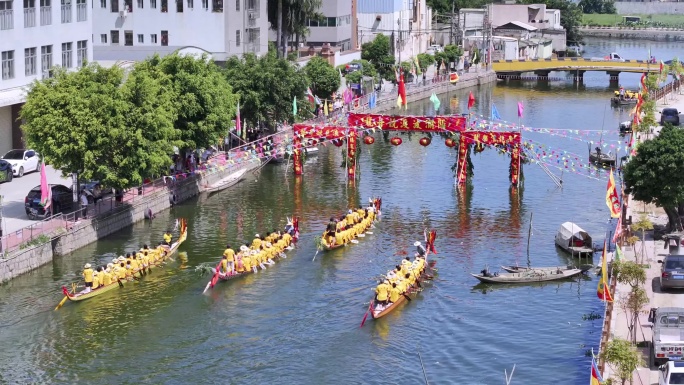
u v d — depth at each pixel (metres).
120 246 83.94
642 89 148.00
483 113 160.00
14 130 106.06
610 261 74.88
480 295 74.56
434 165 120.12
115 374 61.22
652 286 68.44
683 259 67.88
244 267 78.38
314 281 77.31
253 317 70.12
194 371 61.69
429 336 67.12
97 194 91.38
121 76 88.44
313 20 178.25
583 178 111.56
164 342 65.88
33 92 86.44
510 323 69.25
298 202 101.06
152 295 74.12
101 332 67.31
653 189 80.19
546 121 151.88
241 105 119.25
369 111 154.50
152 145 86.88
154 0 144.62
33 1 104.38
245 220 93.62
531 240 88.00
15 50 101.81
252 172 115.06
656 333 56.16
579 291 75.44
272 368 62.12
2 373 61.22
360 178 112.81
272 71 120.62
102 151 84.44
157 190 96.62
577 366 62.00
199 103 99.44
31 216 85.38
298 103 124.69
